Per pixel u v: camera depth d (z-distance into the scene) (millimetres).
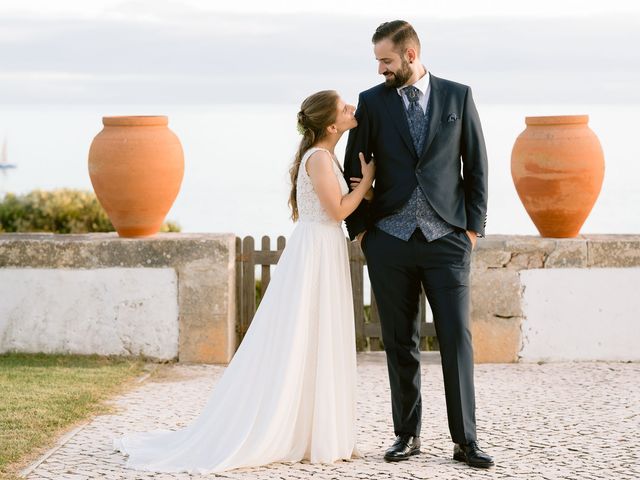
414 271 5066
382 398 6641
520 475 4812
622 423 5887
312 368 5172
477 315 7848
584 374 7402
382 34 5055
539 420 5969
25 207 16484
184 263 7820
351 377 5199
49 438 5488
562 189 7816
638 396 6645
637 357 7852
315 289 5184
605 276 7820
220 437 5070
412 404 5176
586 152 7812
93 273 7840
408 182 5027
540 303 7832
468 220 5105
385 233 5074
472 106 5148
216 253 7824
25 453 5184
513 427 5793
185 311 7840
